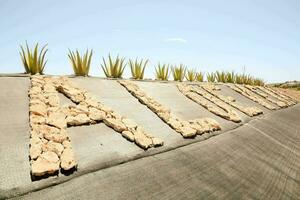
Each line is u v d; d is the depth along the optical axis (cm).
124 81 626
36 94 390
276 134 612
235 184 304
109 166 271
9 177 215
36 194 206
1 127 285
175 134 412
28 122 310
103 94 498
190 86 823
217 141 437
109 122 366
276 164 412
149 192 243
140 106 496
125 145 325
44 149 258
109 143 318
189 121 485
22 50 538
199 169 317
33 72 542
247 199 276
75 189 221
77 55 616
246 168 361
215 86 991
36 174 221
